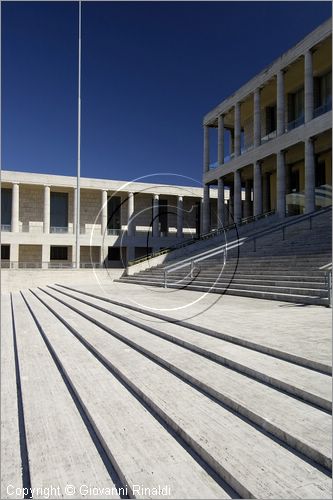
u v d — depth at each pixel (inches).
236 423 129.6
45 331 325.4
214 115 1354.6
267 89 1152.8
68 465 115.3
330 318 285.1
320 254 490.6
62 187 1517.0
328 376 155.2
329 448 104.5
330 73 1013.8
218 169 1320.1
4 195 1549.0
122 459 113.0
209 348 205.6
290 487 93.7
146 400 156.4
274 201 1279.5
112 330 289.4
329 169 1032.2
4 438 136.4
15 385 197.8
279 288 429.7
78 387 177.8
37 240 1440.7
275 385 154.0
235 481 97.6
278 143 1030.4
